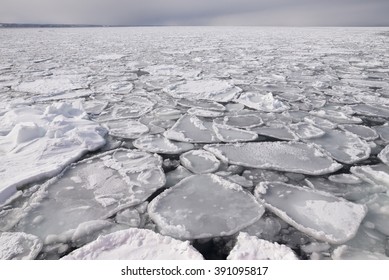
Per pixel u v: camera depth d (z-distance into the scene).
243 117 6.10
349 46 21.19
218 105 6.95
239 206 3.16
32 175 3.58
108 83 9.39
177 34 41.94
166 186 3.58
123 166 3.99
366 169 3.85
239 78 10.08
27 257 2.48
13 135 4.57
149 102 7.24
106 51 18.64
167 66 12.45
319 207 3.11
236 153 4.39
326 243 2.65
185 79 9.84
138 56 16.12
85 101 7.31
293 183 3.65
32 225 2.87
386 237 2.71
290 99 7.47
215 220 2.95
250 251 2.48
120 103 7.21
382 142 4.83
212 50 19.00
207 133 5.22
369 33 41.72
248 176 3.81
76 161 4.16
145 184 3.58
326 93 8.00
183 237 2.73
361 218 2.92
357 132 5.25
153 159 4.21
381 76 10.27
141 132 5.25
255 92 8.12
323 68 11.92
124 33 46.19
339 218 2.92
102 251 2.48
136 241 2.57
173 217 2.98
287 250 2.49
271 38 31.06
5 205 3.17
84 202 3.22
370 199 3.28
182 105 7.01
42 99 7.43
